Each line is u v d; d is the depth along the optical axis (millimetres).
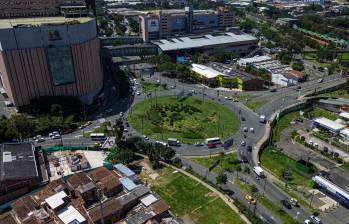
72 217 127562
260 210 143250
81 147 183500
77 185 142375
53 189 141375
